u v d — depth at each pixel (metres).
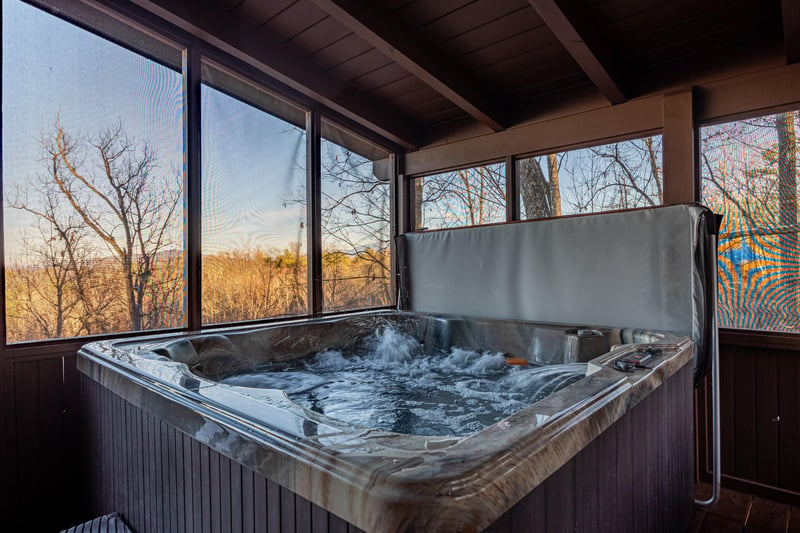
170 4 1.88
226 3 2.02
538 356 2.17
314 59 2.42
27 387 1.62
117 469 1.31
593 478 0.84
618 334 1.96
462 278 2.66
